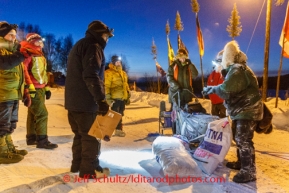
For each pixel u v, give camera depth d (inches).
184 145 178.2
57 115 345.4
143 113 372.5
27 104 182.7
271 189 142.5
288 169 169.8
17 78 165.8
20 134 242.7
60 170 161.6
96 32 139.2
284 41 314.5
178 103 211.6
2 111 163.9
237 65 149.1
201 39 409.4
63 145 212.5
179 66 235.0
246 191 139.9
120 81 247.8
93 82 131.1
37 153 189.2
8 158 169.9
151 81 738.2
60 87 875.4
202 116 189.2
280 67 313.3
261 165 176.2
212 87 157.9
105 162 178.7
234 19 337.4
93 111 141.6
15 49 161.5
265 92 355.6
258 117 149.3
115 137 247.8
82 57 135.4
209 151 161.0
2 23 156.6
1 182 142.6
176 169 145.3
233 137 164.9
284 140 234.7
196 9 403.2
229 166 169.9
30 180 146.5
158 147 166.2
